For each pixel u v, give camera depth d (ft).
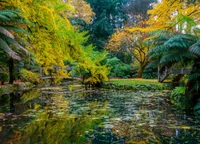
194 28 20.71
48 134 10.58
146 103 21.63
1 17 14.70
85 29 76.89
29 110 16.89
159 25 25.72
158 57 22.39
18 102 20.99
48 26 20.47
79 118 14.47
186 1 22.75
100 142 9.56
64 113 16.06
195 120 14.01
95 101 23.06
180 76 34.50
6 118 13.93
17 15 17.19
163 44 18.67
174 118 14.58
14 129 11.36
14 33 19.49
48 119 13.88
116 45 57.88
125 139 9.98
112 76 55.26
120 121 13.66
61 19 22.04
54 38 21.49
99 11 86.43
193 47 16.01
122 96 27.68
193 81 18.06
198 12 23.79
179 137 10.30
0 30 14.25
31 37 20.49
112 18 89.86
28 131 11.02
